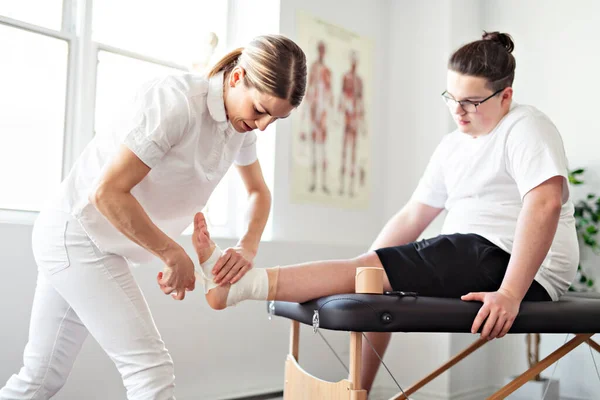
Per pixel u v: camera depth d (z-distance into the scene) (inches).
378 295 57.3
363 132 145.2
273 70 51.2
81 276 54.9
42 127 96.3
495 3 145.6
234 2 128.6
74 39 100.3
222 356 111.5
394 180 149.0
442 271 63.4
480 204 70.1
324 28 135.6
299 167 129.7
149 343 55.3
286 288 60.9
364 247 142.2
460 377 67.5
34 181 95.3
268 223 123.6
